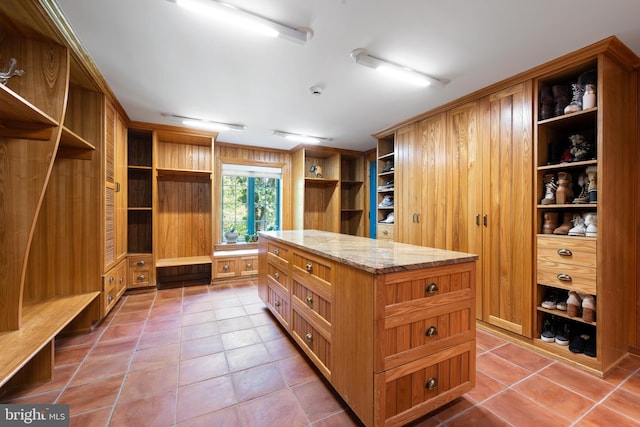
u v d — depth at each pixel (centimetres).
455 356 151
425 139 320
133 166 348
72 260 245
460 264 152
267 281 286
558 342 207
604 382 178
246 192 493
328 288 166
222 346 223
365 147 497
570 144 213
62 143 229
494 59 205
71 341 229
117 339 233
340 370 152
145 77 234
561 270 205
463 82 241
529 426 140
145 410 150
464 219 275
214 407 153
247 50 193
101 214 253
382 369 127
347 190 568
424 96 270
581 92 200
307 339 192
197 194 433
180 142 414
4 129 168
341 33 175
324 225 545
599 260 185
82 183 247
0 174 168
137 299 337
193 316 286
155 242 364
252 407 154
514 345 230
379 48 192
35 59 172
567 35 176
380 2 148
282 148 502
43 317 191
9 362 137
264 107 302
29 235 174
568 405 156
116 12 155
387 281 129
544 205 216
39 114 156
